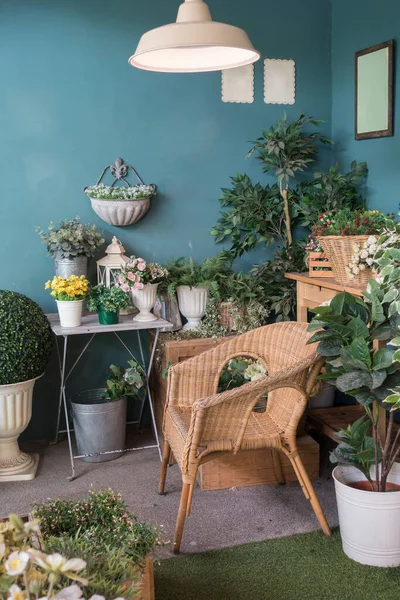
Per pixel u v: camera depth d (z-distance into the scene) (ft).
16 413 10.77
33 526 4.01
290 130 12.49
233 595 7.44
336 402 13.19
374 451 7.86
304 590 7.48
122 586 4.48
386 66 11.51
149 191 12.28
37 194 12.11
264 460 10.36
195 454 8.14
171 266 12.31
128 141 12.50
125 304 11.26
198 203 13.05
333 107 13.52
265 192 12.96
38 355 10.62
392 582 7.58
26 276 12.21
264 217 13.08
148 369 12.10
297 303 11.73
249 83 13.03
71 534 6.25
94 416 11.37
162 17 12.35
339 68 13.20
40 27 11.77
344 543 8.20
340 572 7.81
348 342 7.84
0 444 11.06
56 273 11.78
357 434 8.04
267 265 12.78
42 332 10.68
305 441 10.50
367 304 8.20
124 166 12.48
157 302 12.43
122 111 12.39
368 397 7.50
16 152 11.91
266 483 10.42
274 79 13.15
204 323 12.36
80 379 12.81
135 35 12.26
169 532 8.91
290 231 13.08
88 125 12.25
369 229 9.51
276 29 13.03
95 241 11.85
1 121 11.77
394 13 11.36
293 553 8.28
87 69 12.11
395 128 11.53
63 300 10.94
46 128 12.02
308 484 8.75
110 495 6.70
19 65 11.75
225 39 6.68
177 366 9.45
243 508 9.60
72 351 12.67
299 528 8.96
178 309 12.48
